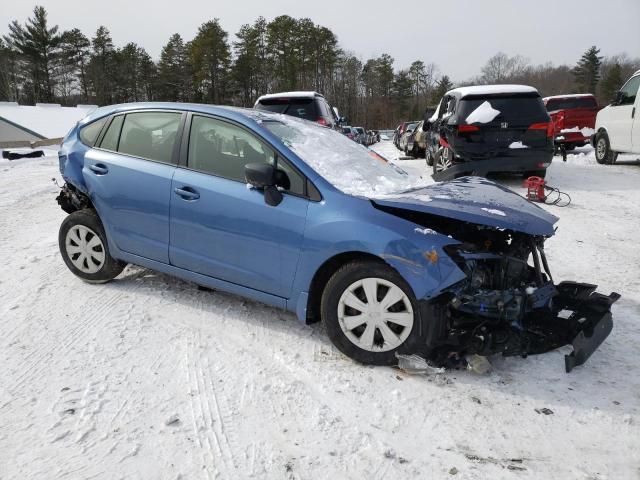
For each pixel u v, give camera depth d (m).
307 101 11.09
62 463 2.52
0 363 3.44
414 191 3.73
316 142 4.18
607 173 11.52
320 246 3.43
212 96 71.56
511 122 9.16
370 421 2.89
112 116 4.61
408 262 3.16
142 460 2.56
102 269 4.68
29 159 18.72
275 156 3.74
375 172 4.14
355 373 3.35
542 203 8.45
